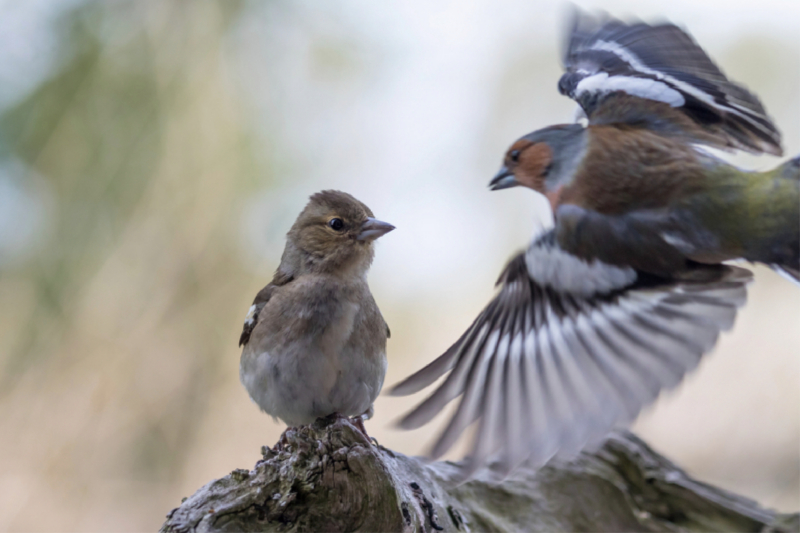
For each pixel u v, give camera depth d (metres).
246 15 16.31
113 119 15.52
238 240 15.84
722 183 3.79
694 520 7.48
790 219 3.67
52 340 14.66
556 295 4.05
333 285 6.48
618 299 3.92
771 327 14.83
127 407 14.55
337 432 4.99
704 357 3.69
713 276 3.86
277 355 6.33
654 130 4.15
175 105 15.67
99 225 15.23
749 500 7.80
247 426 14.92
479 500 6.71
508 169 4.18
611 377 3.79
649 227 3.84
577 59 4.50
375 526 4.91
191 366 15.02
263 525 4.85
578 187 3.96
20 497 13.60
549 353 3.97
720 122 4.11
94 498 13.93
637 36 4.36
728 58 16.44
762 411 14.33
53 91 15.45
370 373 6.50
